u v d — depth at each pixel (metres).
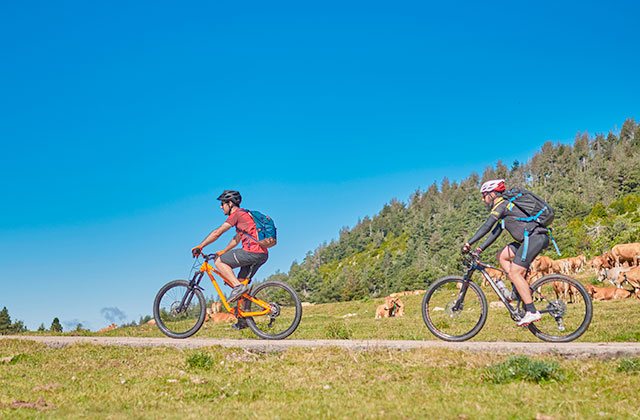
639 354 7.76
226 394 7.01
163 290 10.71
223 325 23.41
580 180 183.38
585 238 88.56
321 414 5.92
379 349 8.63
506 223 9.00
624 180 164.50
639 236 79.00
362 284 134.75
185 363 8.52
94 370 8.41
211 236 10.12
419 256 174.62
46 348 10.09
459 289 9.75
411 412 5.84
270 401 6.63
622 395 6.23
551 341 9.11
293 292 10.14
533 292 9.22
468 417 5.61
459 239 172.75
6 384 7.67
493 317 18.12
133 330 20.39
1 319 60.44
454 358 7.98
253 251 10.02
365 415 5.80
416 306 36.31
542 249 8.90
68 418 6.02
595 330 12.42
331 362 8.21
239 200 10.34
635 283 27.77
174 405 6.59
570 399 6.14
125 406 6.59
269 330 10.27
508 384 6.82
